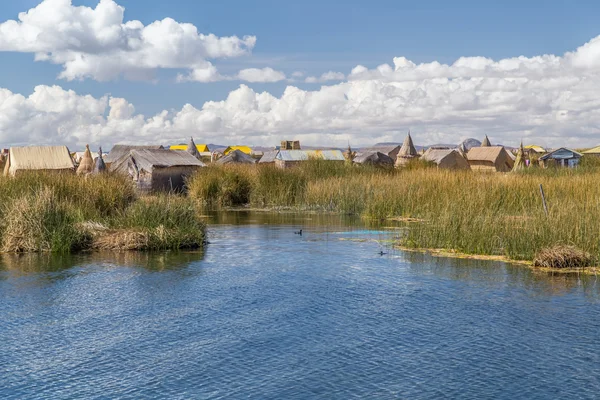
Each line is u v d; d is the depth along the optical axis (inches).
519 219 892.6
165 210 952.9
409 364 440.8
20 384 411.5
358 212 1412.4
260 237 1020.5
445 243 876.6
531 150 4151.1
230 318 548.4
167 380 417.1
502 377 417.4
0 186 989.2
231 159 3063.5
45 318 549.0
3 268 746.8
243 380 416.5
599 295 609.9
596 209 829.8
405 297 611.8
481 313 555.2
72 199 990.4
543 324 522.9
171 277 704.4
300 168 1771.7
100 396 393.4
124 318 549.3
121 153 2999.5
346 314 557.6
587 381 410.0
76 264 774.5
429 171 1539.1
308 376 421.7
